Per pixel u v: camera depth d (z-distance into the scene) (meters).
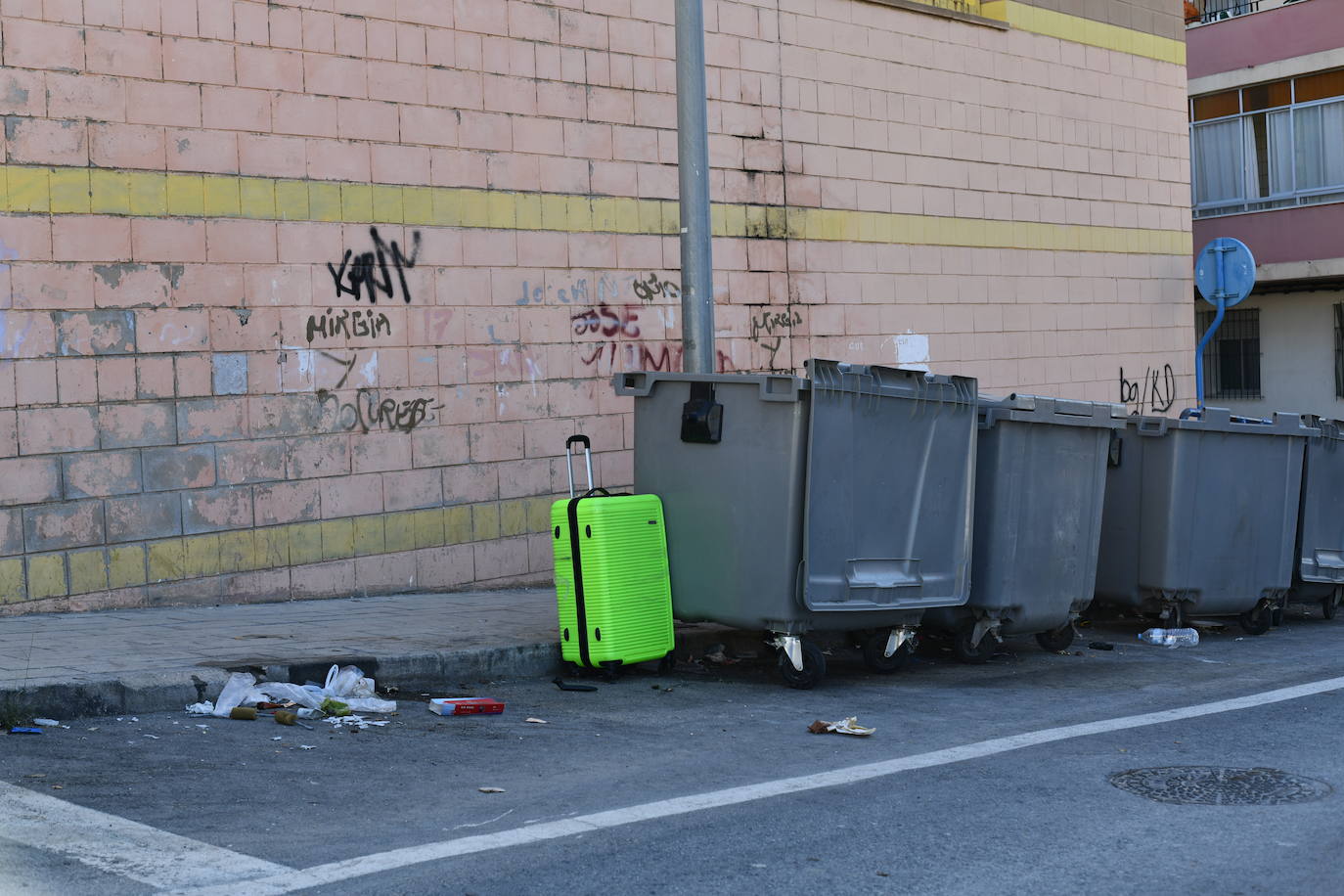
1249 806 5.79
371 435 11.06
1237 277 18.27
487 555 11.80
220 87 10.25
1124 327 17.89
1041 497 9.80
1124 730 7.41
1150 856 5.07
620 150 12.76
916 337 15.27
